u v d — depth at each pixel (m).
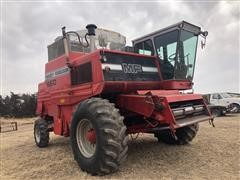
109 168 4.39
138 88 5.82
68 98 6.34
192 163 5.03
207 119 5.53
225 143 6.71
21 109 33.59
